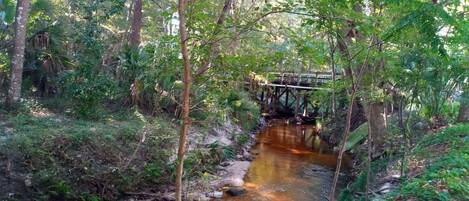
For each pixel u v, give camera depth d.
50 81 9.00
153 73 7.35
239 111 13.64
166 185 6.91
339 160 4.71
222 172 8.31
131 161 6.84
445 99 9.13
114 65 10.27
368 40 5.17
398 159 7.73
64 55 9.16
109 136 6.95
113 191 6.12
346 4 3.76
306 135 15.05
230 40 3.33
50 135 6.27
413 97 6.66
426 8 3.32
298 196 7.21
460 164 5.75
